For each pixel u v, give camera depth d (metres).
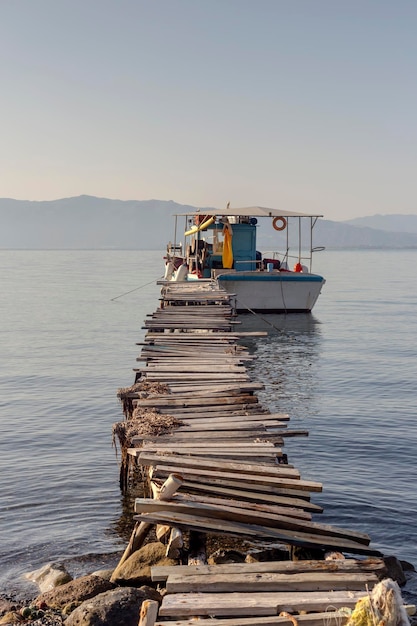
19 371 28.16
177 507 8.81
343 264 162.88
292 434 11.85
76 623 7.55
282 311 42.19
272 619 6.48
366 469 15.12
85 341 37.38
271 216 42.16
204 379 15.62
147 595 7.96
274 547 10.52
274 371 27.98
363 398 22.83
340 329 41.41
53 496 13.24
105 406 21.42
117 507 12.69
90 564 10.48
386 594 6.20
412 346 35.03
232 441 11.45
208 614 6.65
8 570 10.25
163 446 11.07
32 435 17.81
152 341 20.47
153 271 121.50
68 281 92.69
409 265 159.62
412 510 12.69
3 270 129.38
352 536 8.59
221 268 41.25
